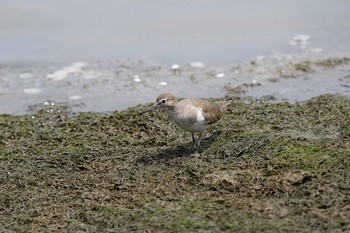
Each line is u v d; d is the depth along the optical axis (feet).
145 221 36.40
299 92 57.36
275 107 52.70
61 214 38.45
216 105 46.29
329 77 60.29
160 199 39.17
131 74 62.44
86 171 43.96
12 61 64.90
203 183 40.63
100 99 57.88
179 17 73.05
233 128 48.29
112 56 65.77
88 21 72.43
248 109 52.39
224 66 63.36
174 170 42.93
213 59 64.75
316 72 61.46
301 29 69.72
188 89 59.36
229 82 60.29
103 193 40.73
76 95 58.70
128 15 73.77
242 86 59.36
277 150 43.60
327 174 39.63
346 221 34.71
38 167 44.37
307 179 39.40
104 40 68.90
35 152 46.78
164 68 63.46
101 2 76.79
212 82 60.49
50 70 63.36
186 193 39.88
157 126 49.88
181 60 64.75
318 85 58.70
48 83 61.00
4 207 39.65
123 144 47.60
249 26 70.79
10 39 68.80
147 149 46.44
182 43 68.03
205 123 44.65
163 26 71.31
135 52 66.54
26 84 60.75
